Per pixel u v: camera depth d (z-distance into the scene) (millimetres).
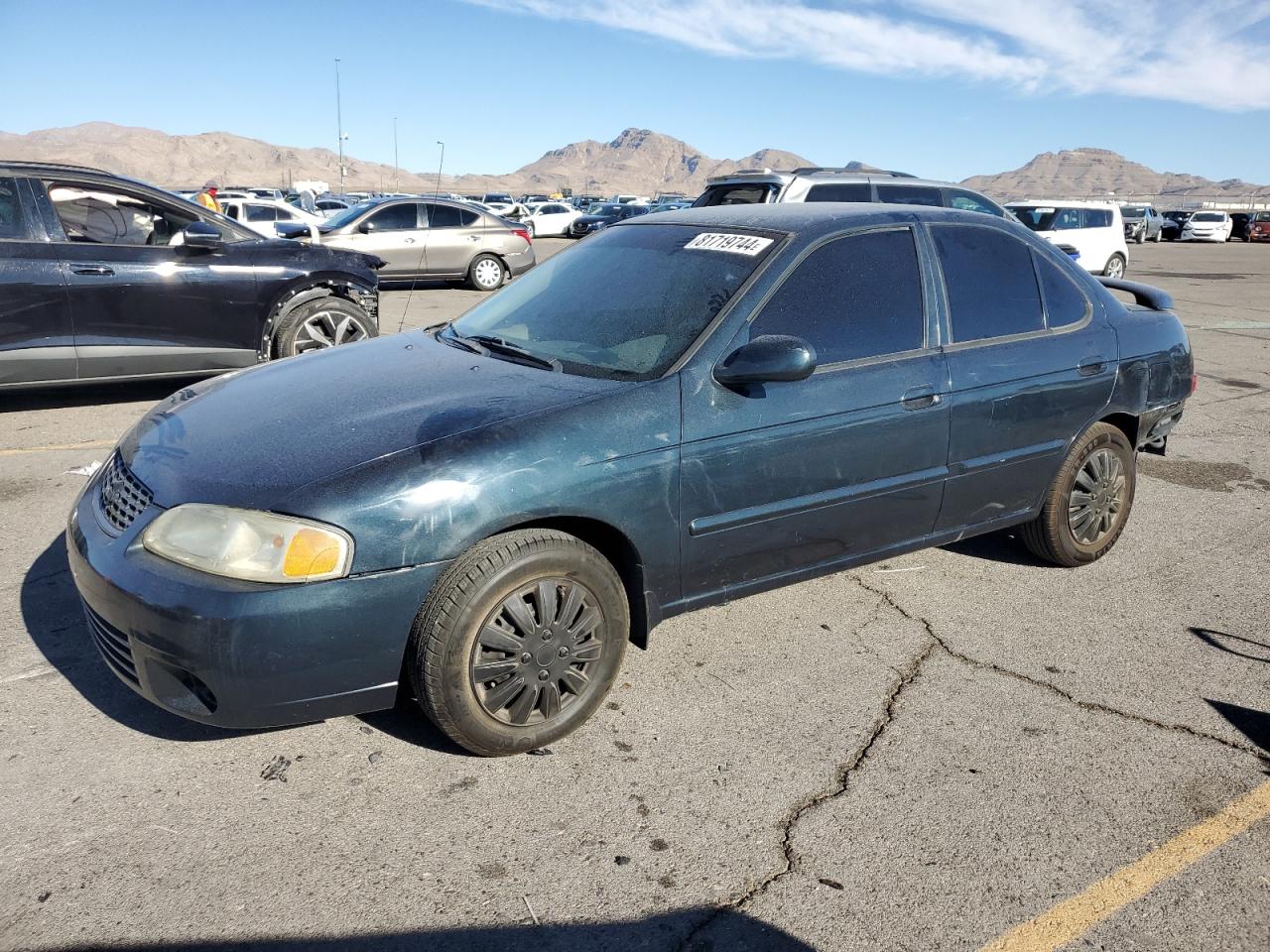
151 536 2631
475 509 2656
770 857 2496
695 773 2846
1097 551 4469
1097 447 4289
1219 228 38719
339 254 7434
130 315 6449
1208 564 4566
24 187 6113
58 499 4914
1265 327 12352
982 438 3779
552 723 2920
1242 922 2312
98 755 2832
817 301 3395
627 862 2459
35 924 2182
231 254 6820
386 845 2490
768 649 3635
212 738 2939
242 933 2180
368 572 2557
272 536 2504
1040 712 3238
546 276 3994
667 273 3539
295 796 2676
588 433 2857
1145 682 3453
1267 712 3271
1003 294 3945
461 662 2686
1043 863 2502
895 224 3701
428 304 13625
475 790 2729
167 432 3068
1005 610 4027
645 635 3150
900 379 3492
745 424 3135
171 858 2416
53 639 3496
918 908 2330
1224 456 6473
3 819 2533
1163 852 2555
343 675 2609
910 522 3689
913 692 3342
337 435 2803
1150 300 4844
